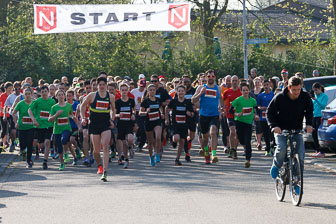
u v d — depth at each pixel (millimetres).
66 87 28297
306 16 56875
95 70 48906
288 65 52906
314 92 23703
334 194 14797
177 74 49812
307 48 56031
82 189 16016
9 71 49062
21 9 55750
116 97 24359
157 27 33188
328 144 22891
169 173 19328
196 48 51562
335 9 37906
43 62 50000
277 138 13742
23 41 49031
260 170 19984
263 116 24656
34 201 14133
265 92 24969
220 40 56000
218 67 50406
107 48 49969
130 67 49062
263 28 54094
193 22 53531
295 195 13211
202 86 21281
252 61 51438
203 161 23016
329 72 54188
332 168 19750
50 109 22000
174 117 21578
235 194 14859
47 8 33000
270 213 12305
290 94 13289
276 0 88375
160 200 14039
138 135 27328
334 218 11750
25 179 18391
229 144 25516
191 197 14430
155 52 51875
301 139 13555
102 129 18188
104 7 33125
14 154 26250
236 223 11328
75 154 22609
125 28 33125
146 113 21625
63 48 52688
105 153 17766
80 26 33156
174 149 28297
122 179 17953
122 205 13422
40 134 22266
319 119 23531
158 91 24719
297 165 13086
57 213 12555
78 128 21891
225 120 25688
